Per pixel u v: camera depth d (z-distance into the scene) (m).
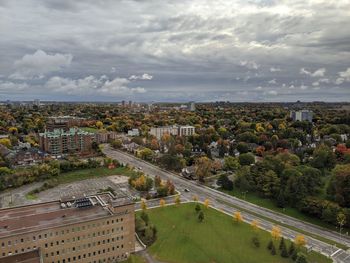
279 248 126.38
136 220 147.75
